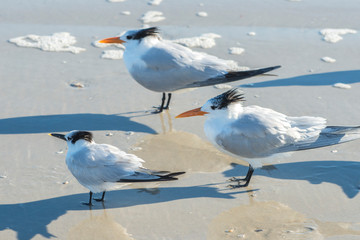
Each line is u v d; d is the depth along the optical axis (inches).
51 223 367.2
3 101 545.0
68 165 385.1
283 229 358.6
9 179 415.2
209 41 685.3
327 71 609.0
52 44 677.9
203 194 404.8
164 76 519.5
